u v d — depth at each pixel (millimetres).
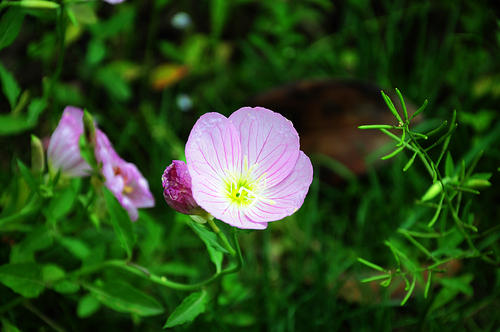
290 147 336
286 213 331
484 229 497
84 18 431
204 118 328
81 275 386
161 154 554
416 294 453
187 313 355
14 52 574
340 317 437
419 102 590
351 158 527
